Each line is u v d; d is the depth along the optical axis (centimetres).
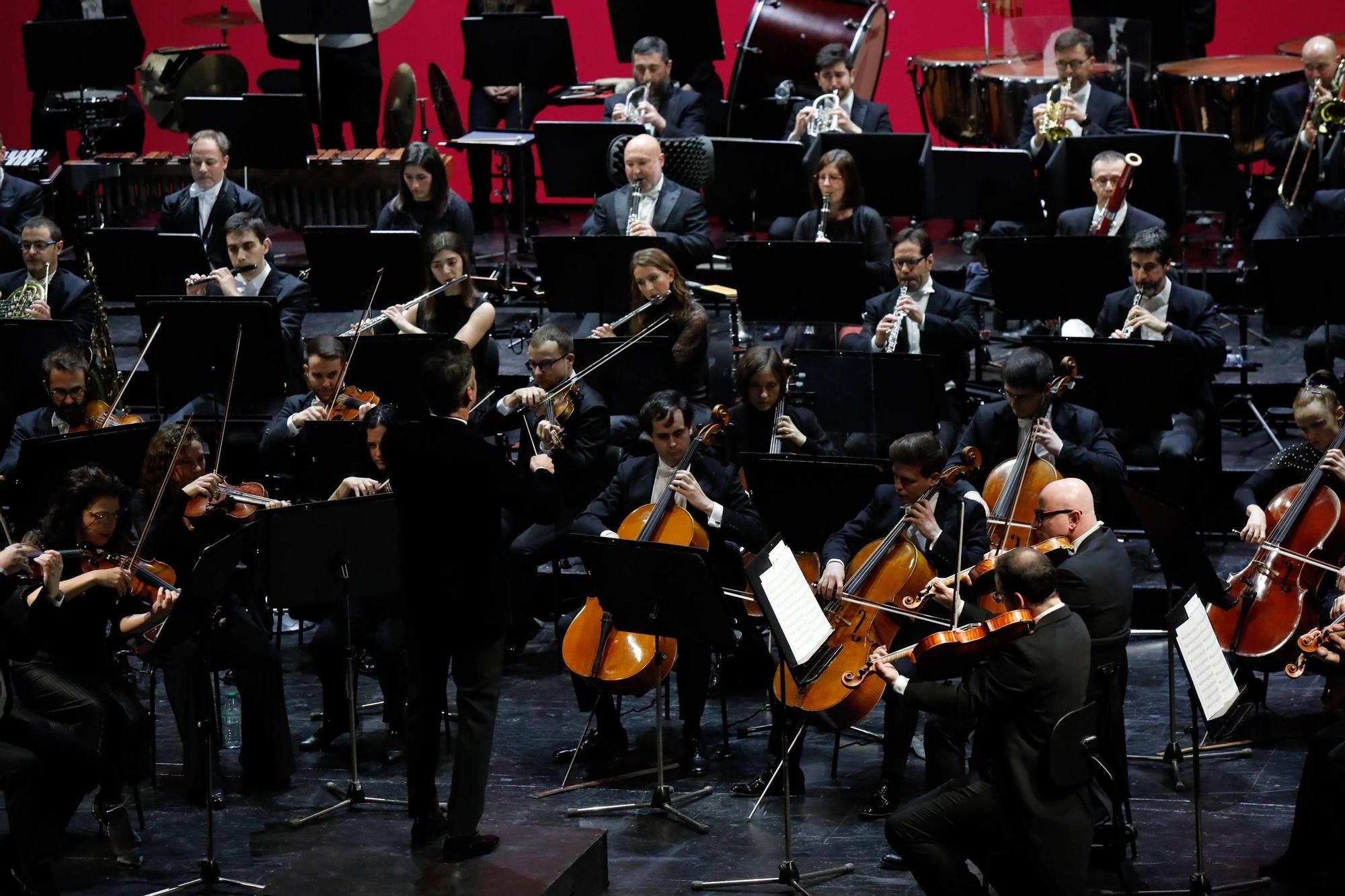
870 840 1820
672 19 3391
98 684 1812
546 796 1945
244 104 3161
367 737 2125
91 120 3591
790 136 3266
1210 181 2883
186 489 2027
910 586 1920
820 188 2877
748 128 3500
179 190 3294
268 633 2145
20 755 1689
